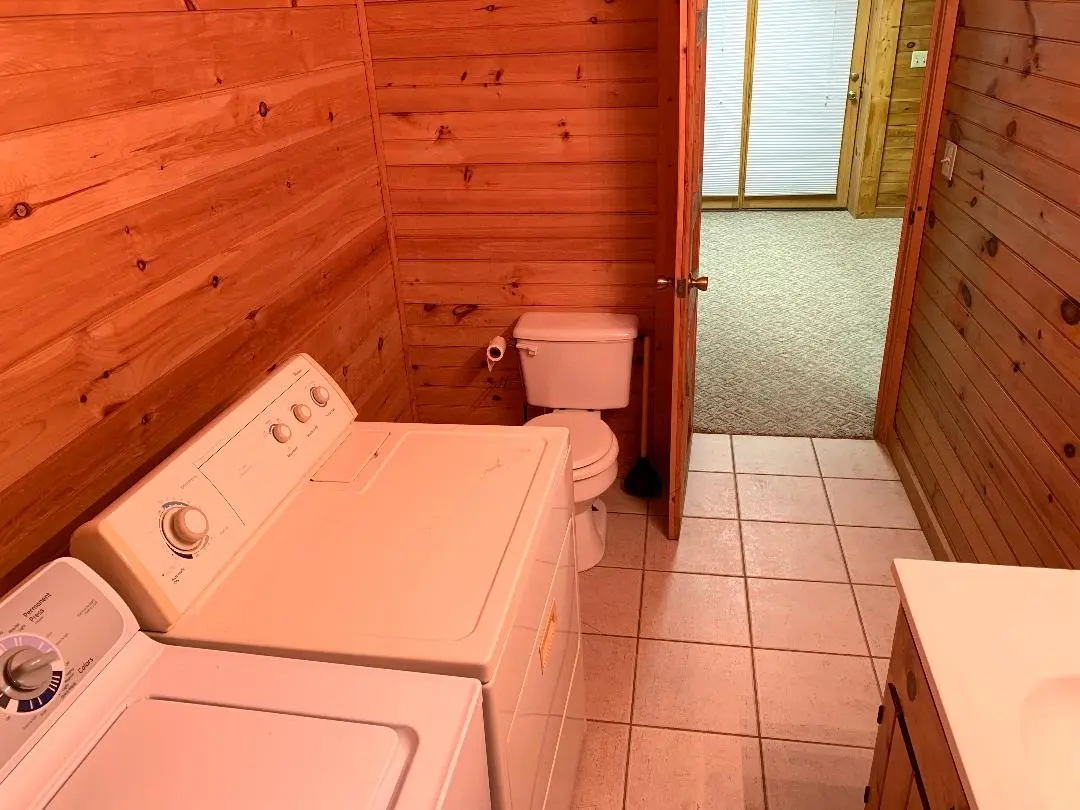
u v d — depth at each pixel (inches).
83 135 47.2
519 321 101.4
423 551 48.3
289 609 44.0
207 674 39.8
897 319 113.3
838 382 141.8
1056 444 65.3
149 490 44.8
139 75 51.5
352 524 51.4
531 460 57.9
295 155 73.0
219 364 62.2
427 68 91.1
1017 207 75.0
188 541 45.3
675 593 93.2
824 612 89.4
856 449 121.2
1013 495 74.2
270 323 69.7
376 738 35.4
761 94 237.1
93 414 49.2
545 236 98.9
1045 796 32.5
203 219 59.1
